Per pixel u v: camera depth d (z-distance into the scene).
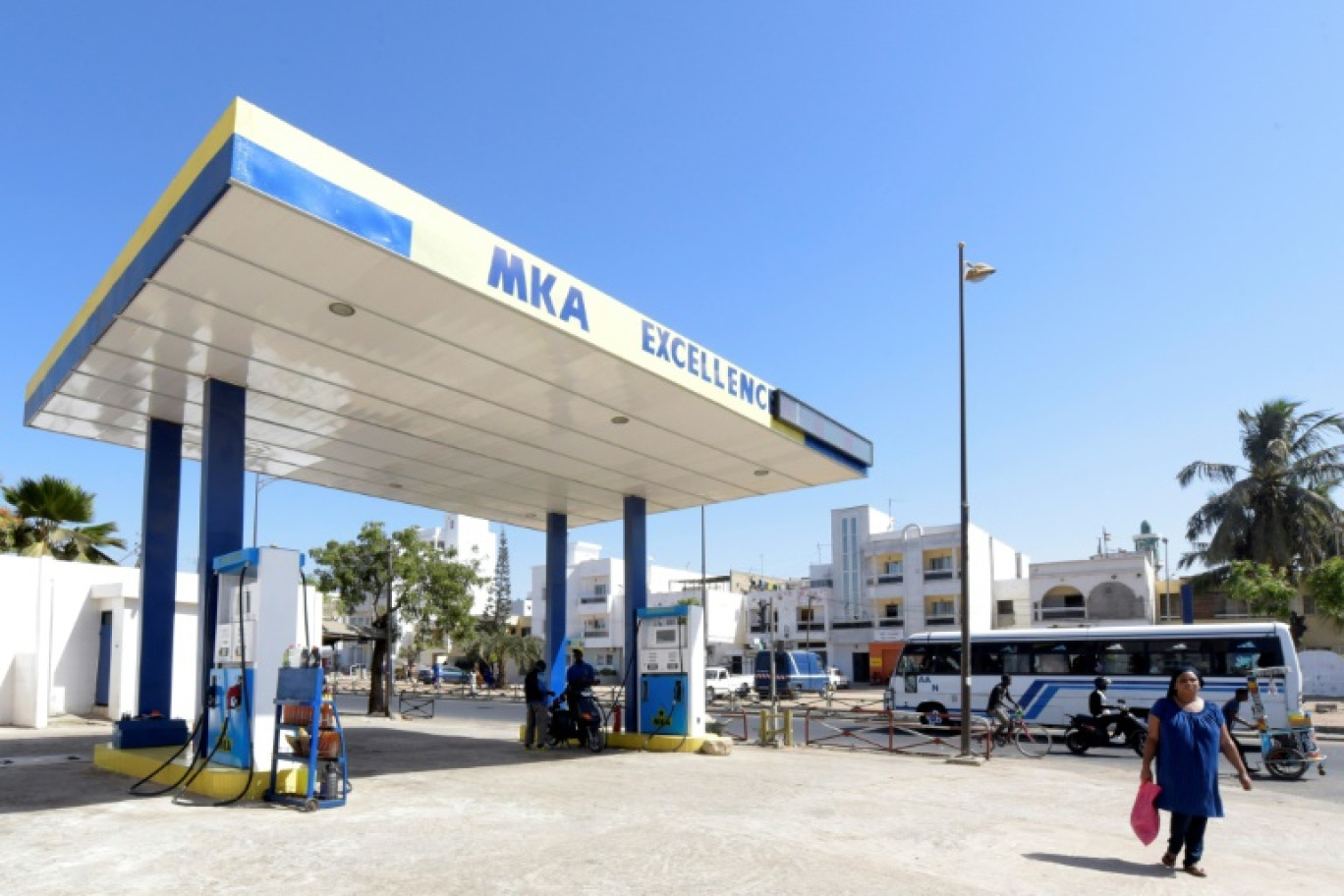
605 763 14.53
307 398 13.27
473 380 12.55
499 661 60.47
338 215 8.44
